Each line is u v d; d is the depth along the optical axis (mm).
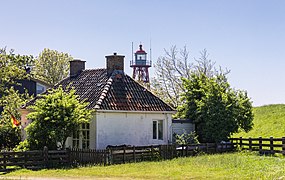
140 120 36906
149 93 38812
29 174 26359
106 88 36750
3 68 44469
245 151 37438
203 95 41750
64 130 31484
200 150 36594
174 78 60312
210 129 40062
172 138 39344
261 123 53031
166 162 30109
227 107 40031
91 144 34656
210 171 24969
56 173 26375
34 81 63219
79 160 31328
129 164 29703
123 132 35844
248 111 42188
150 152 33062
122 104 36062
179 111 43438
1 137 40781
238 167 26250
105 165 29719
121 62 39250
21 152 29188
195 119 41406
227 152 37812
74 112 31922
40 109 31766
